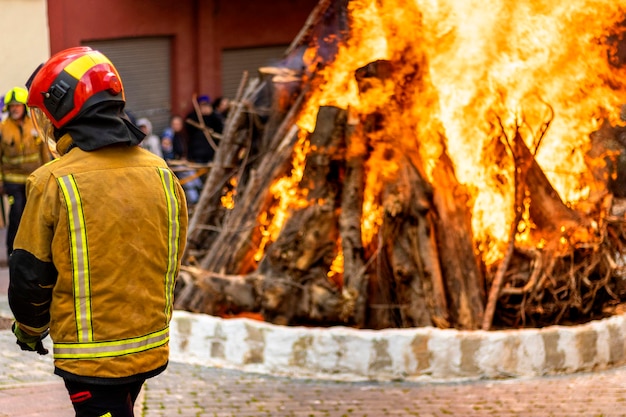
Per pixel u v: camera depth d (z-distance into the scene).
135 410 6.08
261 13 20.11
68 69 3.74
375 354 6.78
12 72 15.41
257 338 6.98
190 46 19.17
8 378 6.70
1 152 10.13
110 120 3.75
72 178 3.67
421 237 7.53
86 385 3.74
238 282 7.84
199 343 7.16
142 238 3.75
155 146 16.03
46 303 3.73
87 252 3.65
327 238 7.79
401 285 7.52
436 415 6.02
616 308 8.03
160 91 18.98
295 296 7.74
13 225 10.15
